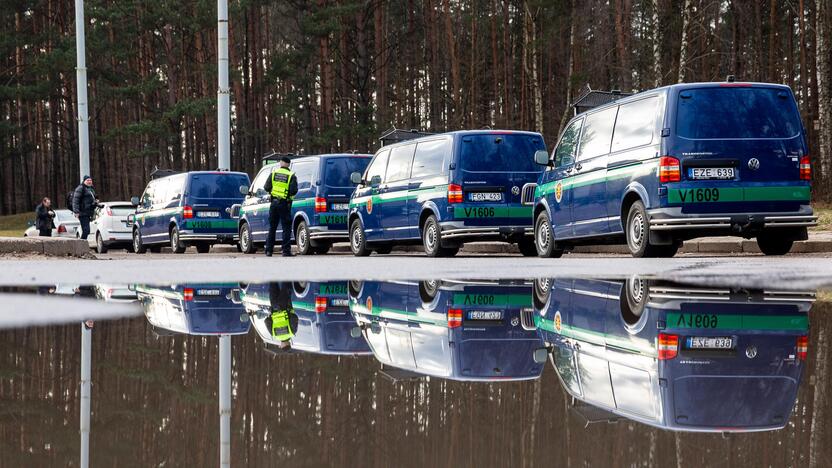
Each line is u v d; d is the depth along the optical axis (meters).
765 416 1.83
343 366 2.62
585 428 1.66
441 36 66.94
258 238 25.41
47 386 2.21
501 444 1.50
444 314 4.64
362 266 11.05
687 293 5.91
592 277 7.83
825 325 4.00
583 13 51.47
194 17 58.41
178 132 63.94
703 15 44.75
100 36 63.94
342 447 1.49
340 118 55.72
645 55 46.62
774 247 14.33
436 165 17.92
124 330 3.65
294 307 5.02
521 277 7.95
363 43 57.88
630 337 3.59
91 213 29.12
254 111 65.38
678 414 1.85
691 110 12.80
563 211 15.57
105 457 1.44
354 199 21.30
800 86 51.59
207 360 2.75
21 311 4.46
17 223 67.81
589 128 14.95
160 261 13.73
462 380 2.34
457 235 17.30
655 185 12.87
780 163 12.93
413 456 1.42
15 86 67.88
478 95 63.94
